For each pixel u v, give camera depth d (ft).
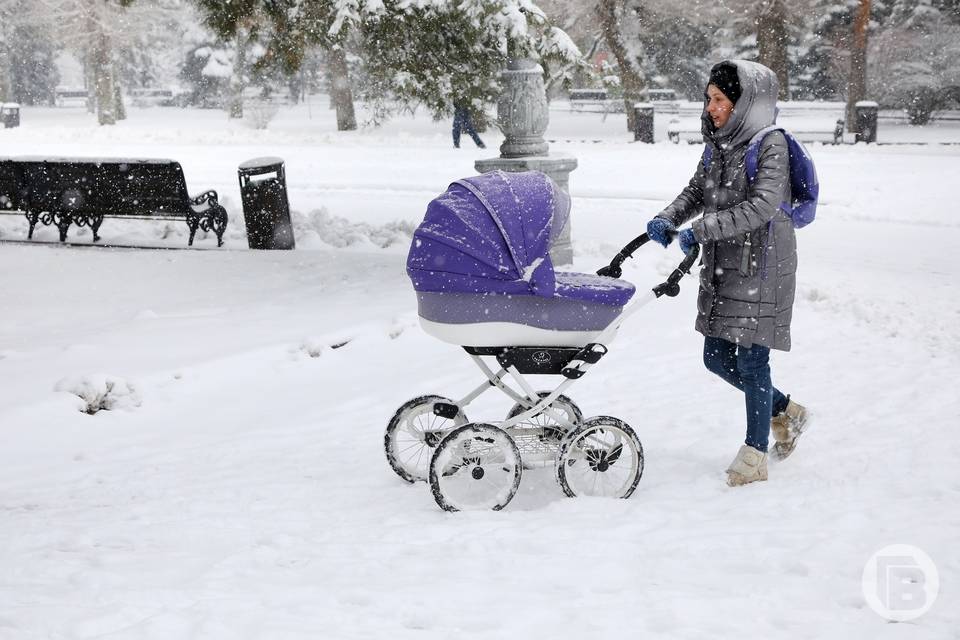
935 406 30.89
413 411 25.89
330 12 56.18
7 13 208.95
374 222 73.77
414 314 42.32
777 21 171.12
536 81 51.98
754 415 24.58
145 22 205.67
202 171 106.32
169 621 15.78
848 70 190.90
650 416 30.94
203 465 27.94
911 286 50.44
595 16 168.25
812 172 23.80
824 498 23.29
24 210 66.80
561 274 25.12
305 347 38.22
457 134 131.03
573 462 24.54
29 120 216.54
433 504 23.94
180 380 34.73
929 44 174.40
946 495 23.22
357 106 252.62
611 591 17.81
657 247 60.18
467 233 22.43
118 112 219.20
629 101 164.66
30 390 33.17
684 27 209.77
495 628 15.94
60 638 15.28
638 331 41.83
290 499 24.62
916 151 120.47
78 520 23.07
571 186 93.71
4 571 19.02
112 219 72.74
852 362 36.76
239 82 220.23
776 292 24.00
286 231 62.49
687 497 23.90
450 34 57.06
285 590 17.63
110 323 43.39
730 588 17.88
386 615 16.55
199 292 49.78
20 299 48.96
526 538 20.75
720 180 24.45
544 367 24.17
